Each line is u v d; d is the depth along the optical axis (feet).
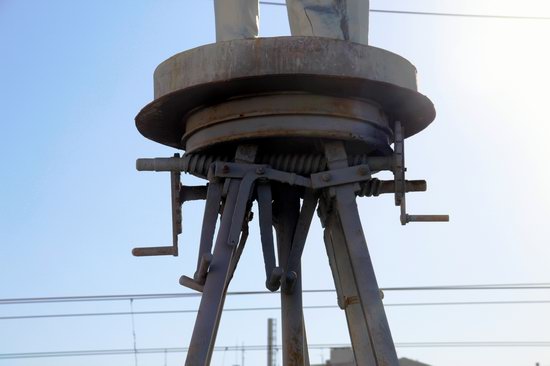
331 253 34.86
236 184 31.53
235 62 30.09
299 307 35.37
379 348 29.81
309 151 32.50
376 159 32.45
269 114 30.94
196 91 31.01
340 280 33.86
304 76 30.09
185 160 32.73
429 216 33.88
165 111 32.76
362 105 31.73
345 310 33.83
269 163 32.01
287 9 33.65
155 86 32.24
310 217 33.68
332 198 31.71
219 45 30.37
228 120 31.45
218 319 30.53
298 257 33.91
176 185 33.47
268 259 31.40
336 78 30.14
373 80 30.55
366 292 30.37
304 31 32.89
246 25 32.89
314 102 31.04
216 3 33.22
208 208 31.58
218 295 29.94
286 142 31.96
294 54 29.91
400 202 33.22
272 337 182.50
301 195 34.94
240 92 31.14
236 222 30.96
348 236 31.01
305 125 30.94
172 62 31.35
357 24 32.99
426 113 33.60
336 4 32.91
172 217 33.60
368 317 30.14
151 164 32.81
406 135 35.63
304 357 35.86
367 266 30.66
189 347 29.17
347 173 31.50
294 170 32.12
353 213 31.24
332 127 31.14
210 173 31.78
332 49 30.17
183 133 34.96
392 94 31.83
